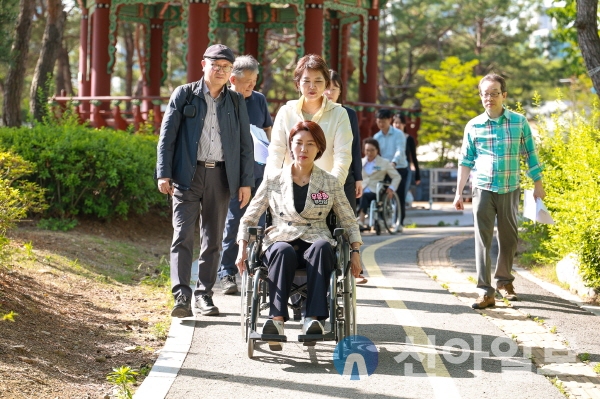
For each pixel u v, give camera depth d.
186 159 9.77
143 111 26.92
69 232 15.42
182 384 7.46
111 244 15.09
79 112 28.45
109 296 11.24
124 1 28.48
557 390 7.39
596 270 11.07
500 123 10.81
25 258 11.80
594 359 8.42
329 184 8.47
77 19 48.34
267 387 7.40
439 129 54.81
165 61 33.34
